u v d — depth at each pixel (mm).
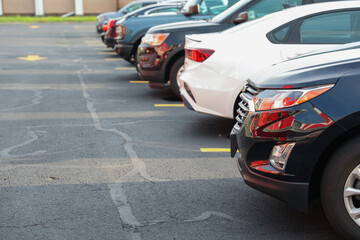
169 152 5992
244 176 3738
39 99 9609
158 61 9078
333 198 3361
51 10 48562
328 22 5910
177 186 4797
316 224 3918
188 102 6531
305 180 3422
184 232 3764
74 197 4488
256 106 3605
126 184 4848
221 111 6242
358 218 3342
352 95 3318
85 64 15477
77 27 33656
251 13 8086
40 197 4488
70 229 3809
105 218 4020
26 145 6293
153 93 10383
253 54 6000
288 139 3420
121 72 13742
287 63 3938
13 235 3697
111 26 16438
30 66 14859
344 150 3305
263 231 3793
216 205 4312
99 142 6453
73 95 10094
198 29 8609
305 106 3381
